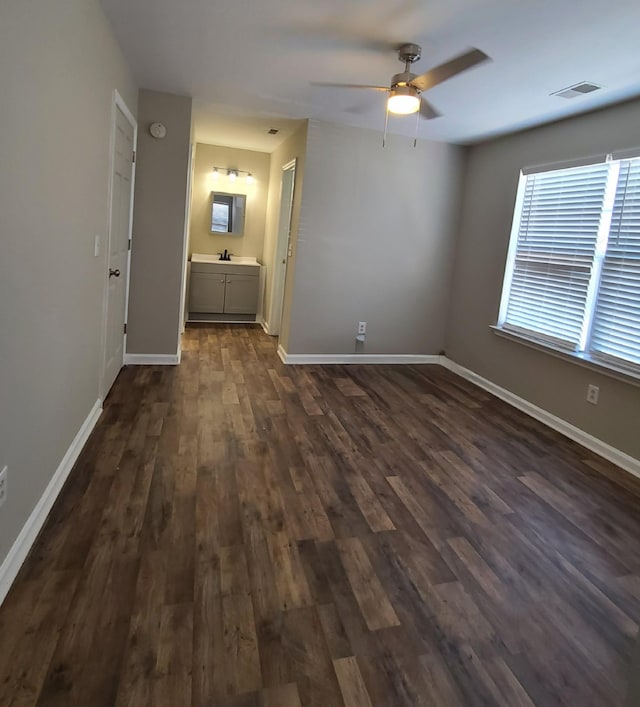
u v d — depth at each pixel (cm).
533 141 404
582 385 347
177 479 250
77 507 218
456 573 198
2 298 147
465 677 149
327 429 334
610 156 329
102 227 292
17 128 150
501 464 303
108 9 254
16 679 135
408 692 142
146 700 133
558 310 378
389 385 449
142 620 159
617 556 219
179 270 434
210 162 642
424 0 219
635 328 314
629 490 281
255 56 303
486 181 467
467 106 355
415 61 281
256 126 490
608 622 178
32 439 184
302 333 491
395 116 407
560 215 378
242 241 680
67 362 229
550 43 248
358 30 254
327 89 354
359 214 482
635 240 314
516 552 216
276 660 149
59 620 156
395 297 512
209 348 522
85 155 237
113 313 360
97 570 180
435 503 251
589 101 325
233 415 343
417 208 498
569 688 149
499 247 447
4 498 159
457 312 513
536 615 178
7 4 137
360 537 216
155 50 308
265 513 228
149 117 402
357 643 158
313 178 460
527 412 401
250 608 169
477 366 476
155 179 413
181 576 181
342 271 489
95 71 247
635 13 215
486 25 236
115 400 350
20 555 177
